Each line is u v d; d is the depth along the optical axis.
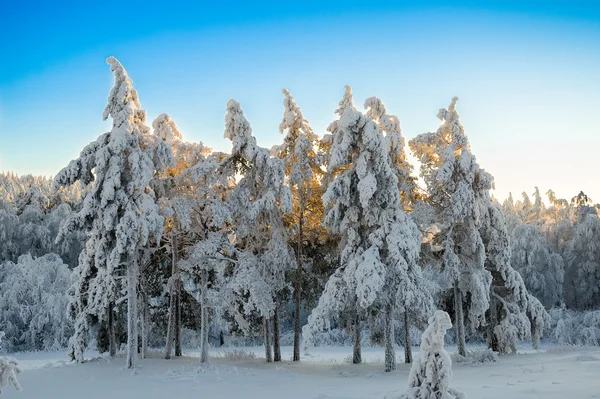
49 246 59.31
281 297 30.36
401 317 29.30
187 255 29.30
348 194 25.58
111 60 25.03
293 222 30.45
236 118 27.78
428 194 30.25
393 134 28.31
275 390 18.05
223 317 31.14
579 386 14.49
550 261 50.72
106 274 26.77
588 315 46.00
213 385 19.47
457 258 28.30
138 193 23.92
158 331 34.56
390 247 24.23
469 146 29.17
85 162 23.78
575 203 61.50
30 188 70.88
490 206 30.70
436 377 10.35
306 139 28.69
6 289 45.91
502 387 15.53
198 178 25.75
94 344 43.16
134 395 17.38
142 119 25.53
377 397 15.05
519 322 30.23
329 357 35.84
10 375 11.88
